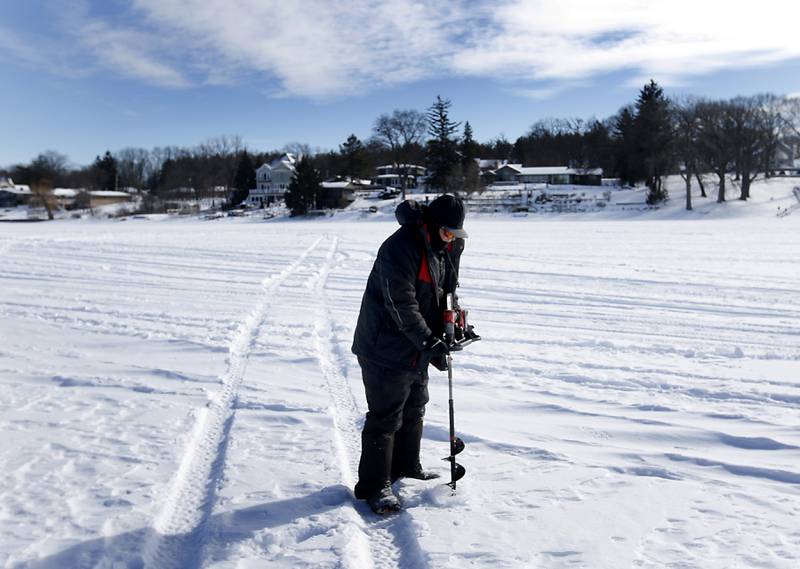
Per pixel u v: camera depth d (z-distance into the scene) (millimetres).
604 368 6031
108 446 4098
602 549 2822
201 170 114875
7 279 12492
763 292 11219
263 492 3445
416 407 3604
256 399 5012
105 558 2820
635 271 14398
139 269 14422
